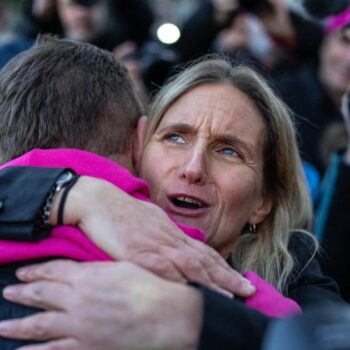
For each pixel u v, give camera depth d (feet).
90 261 4.77
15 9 17.88
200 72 6.36
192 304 4.58
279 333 3.87
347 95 9.33
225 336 4.50
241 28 12.40
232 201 6.16
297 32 11.68
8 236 4.77
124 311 4.50
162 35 12.02
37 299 4.65
